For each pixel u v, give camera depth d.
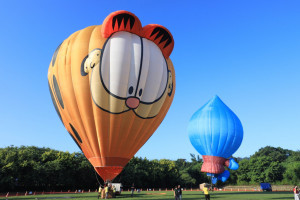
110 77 17.94
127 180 58.06
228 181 79.69
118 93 17.98
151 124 20.09
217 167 36.94
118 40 18.39
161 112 20.39
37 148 56.28
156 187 67.56
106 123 18.48
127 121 18.70
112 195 24.62
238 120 38.78
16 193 42.41
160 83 19.39
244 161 81.69
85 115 18.62
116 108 18.19
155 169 66.44
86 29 19.80
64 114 19.97
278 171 73.12
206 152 37.88
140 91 18.45
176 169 72.94
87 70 18.08
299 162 71.12
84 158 55.53
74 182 51.66
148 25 19.52
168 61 21.02
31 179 45.09
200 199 23.67
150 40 19.67
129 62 18.16
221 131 37.00
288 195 30.44
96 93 18.02
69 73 18.77
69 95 18.91
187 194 35.00
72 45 19.22
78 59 18.47
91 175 53.28
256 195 30.45
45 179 47.31
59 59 19.64
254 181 74.62
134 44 18.58
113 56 18.00
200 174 80.25
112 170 19.22
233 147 37.44
